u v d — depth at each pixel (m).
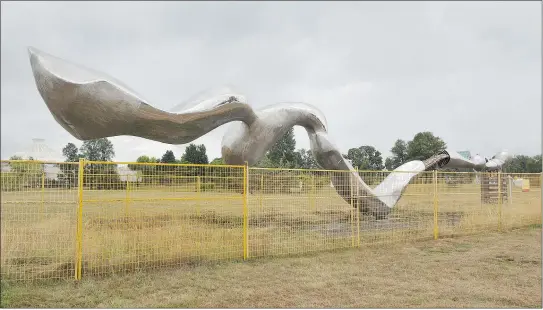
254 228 9.54
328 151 11.99
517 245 9.62
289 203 9.80
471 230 11.27
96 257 6.89
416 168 14.03
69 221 7.82
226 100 9.56
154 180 7.27
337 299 5.77
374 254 8.54
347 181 11.10
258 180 9.05
